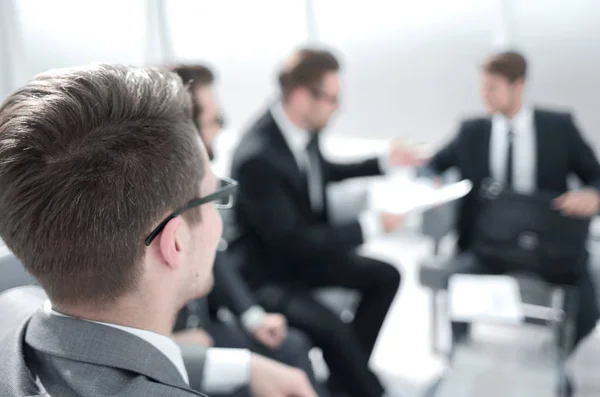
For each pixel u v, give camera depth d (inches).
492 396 56.4
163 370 18.8
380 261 72.9
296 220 64.6
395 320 95.0
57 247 17.3
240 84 118.9
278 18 110.8
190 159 19.1
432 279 73.5
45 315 18.9
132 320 19.0
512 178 77.5
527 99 100.5
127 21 94.1
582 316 67.6
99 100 17.3
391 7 103.8
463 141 80.4
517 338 79.4
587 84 96.1
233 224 66.4
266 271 66.0
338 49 110.9
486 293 61.1
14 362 18.1
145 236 18.2
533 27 95.9
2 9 72.9
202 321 54.2
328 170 78.7
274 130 66.2
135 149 17.5
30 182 16.8
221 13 111.2
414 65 107.6
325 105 64.9
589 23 92.1
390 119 114.3
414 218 82.9
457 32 102.0
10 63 74.7
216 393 30.6
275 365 31.0
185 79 49.8
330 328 62.4
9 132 16.9
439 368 79.4
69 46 82.9
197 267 21.1
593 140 99.3
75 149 17.0
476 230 72.7
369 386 63.8
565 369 64.6
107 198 17.1
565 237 66.6
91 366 17.5
